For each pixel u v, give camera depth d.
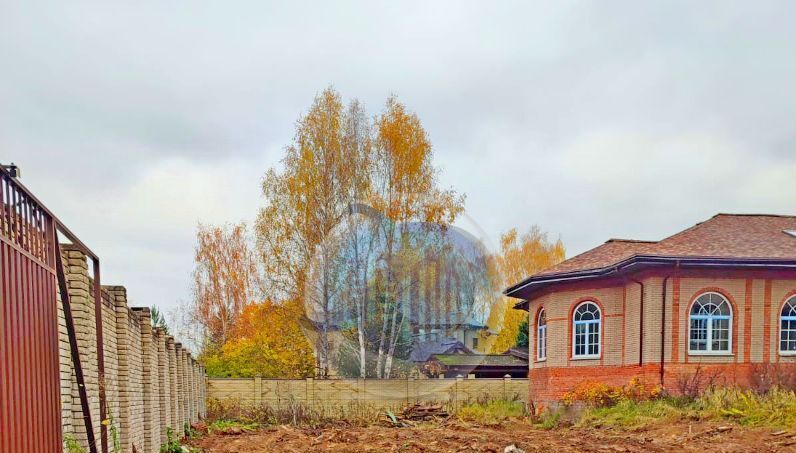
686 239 22.67
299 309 27.30
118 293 9.53
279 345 29.97
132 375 10.30
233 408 25.36
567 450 14.63
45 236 5.38
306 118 27.55
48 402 5.21
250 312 39.69
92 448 6.57
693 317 21.28
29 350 4.79
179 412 17.14
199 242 41.12
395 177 25.91
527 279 24.41
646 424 18.11
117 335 9.55
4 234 4.39
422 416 23.11
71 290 7.22
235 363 31.34
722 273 21.30
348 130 27.52
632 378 21.59
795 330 21.38
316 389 25.41
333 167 26.92
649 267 21.28
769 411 17.11
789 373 19.75
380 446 15.94
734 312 21.20
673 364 20.97
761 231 23.58
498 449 14.88
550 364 24.11
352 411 24.72
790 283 21.42
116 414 9.30
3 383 4.21
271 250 27.81
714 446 14.57
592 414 20.50
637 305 21.88
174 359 15.76
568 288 23.81
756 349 21.14
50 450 5.21
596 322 23.22
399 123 26.59
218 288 40.62
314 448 15.76
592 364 23.05
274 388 25.64
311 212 26.62
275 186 27.84
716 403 18.50
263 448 15.82
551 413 22.41
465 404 25.97
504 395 26.59
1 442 4.15
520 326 37.38
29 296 4.84
